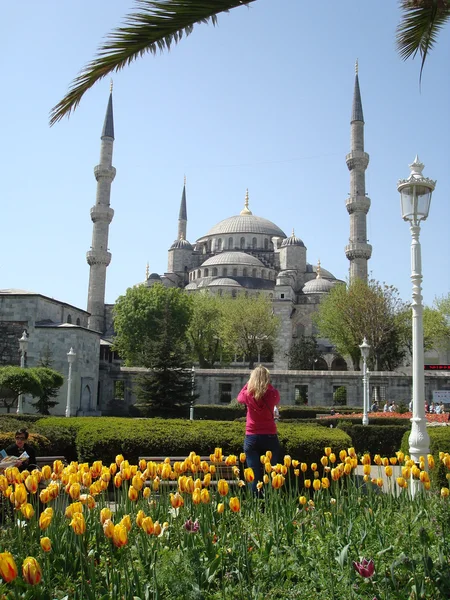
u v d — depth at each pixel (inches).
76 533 207.3
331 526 264.1
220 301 3181.6
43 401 1546.5
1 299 1948.8
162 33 324.5
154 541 232.2
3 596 188.7
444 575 210.2
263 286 3917.3
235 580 217.2
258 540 248.7
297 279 4239.7
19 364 1918.1
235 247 4453.7
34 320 1941.4
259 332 2938.0
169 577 206.5
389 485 313.6
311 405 2154.3
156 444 522.6
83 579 194.2
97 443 526.9
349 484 311.9
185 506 280.2
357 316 2406.5
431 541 249.3
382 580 207.6
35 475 261.6
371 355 2394.2
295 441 495.2
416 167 494.6
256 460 370.3
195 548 223.8
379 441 932.6
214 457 338.3
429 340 2908.5
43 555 220.4
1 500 291.0
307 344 3341.5
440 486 442.6
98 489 267.0
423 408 457.4
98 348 2169.0
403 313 2449.6
